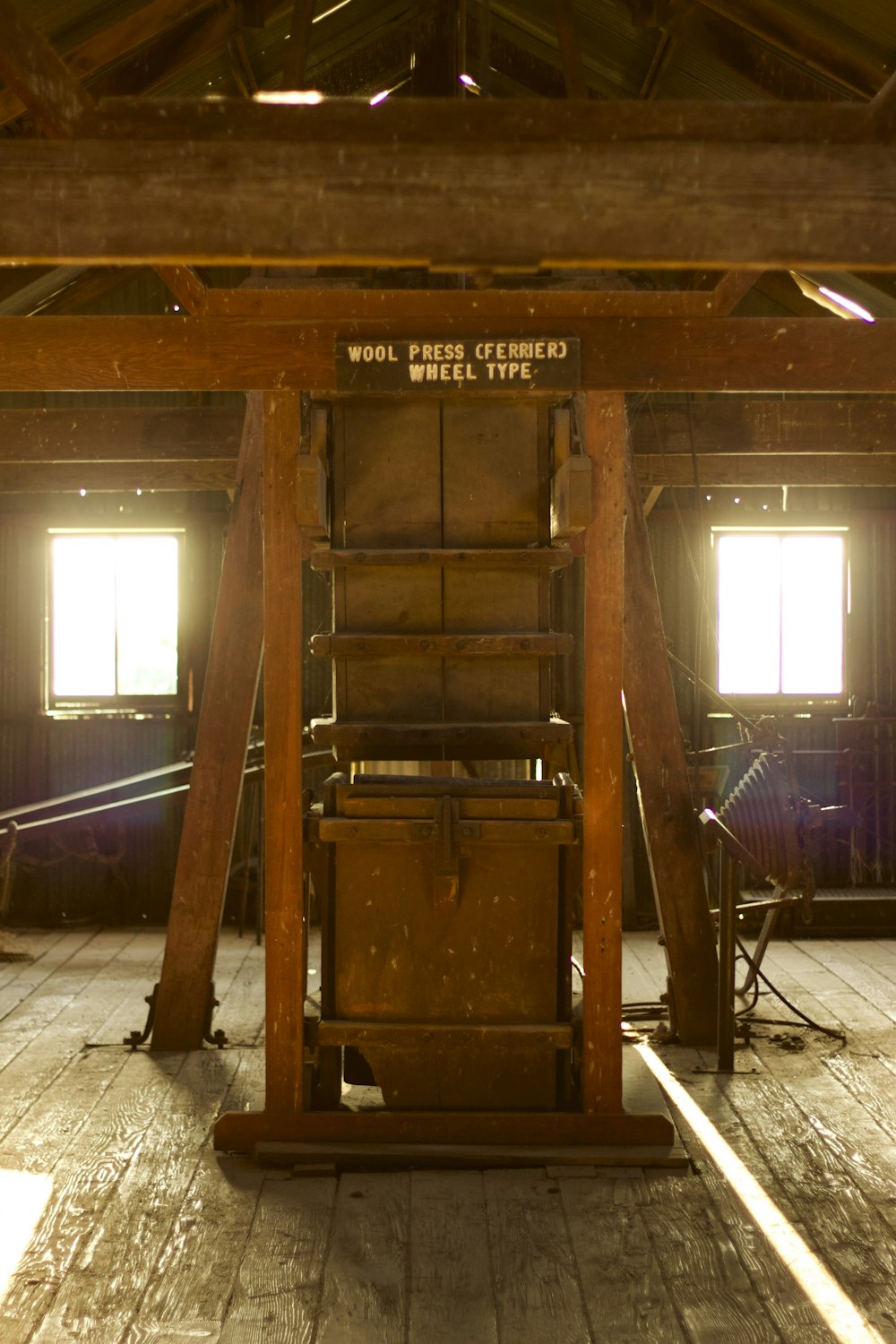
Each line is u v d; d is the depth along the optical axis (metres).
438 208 3.38
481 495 4.95
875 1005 7.04
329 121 3.46
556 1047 4.60
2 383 4.74
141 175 3.36
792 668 9.95
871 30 5.28
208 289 4.70
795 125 3.47
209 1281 3.63
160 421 7.62
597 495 4.66
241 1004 7.13
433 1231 3.96
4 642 9.93
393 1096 4.72
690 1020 6.25
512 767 8.61
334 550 4.87
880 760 9.81
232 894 9.81
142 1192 4.30
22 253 3.37
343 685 4.93
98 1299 3.52
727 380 4.65
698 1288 3.58
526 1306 3.47
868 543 9.88
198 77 7.18
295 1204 4.19
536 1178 4.42
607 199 3.39
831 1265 3.74
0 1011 6.96
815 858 9.79
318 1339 3.29
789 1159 4.62
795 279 8.66
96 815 8.70
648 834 6.32
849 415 7.43
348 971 4.71
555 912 4.67
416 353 4.56
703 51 6.37
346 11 7.53
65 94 3.41
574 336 4.57
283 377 4.69
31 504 9.92
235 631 6.20
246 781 8.98
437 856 4.57
